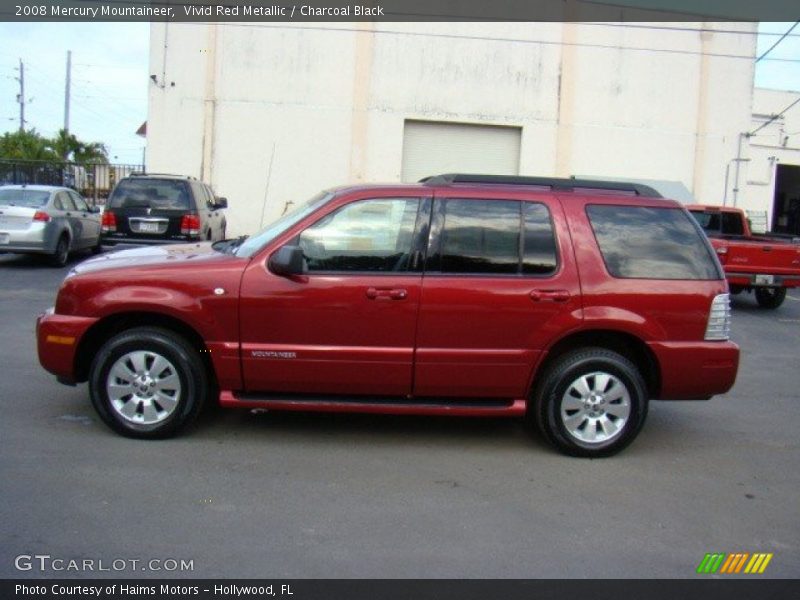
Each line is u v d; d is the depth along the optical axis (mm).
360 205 5773
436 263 5738
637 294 5781
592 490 5250
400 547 4277
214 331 5668
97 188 29016
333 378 5723
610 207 5949
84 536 4242
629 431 5848
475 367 5742
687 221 6000
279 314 5645
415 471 5453
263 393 5844
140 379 5742
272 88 22125
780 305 15656
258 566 4000
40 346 5805
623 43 23594
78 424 6090
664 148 24172
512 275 5766
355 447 5898
